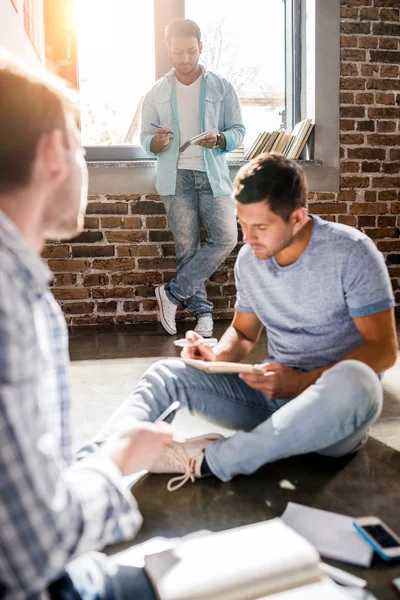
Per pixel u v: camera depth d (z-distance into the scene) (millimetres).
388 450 1678
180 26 3400
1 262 596
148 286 3973
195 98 3566
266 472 1523
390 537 1121
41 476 587
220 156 3578
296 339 1555
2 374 567
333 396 1288
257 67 4262
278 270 1499
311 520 1218
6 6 2105
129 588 901
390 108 4137
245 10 4195
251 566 919
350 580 1006
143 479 1497
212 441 1485
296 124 4266
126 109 4023
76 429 1896
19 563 576
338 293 1461
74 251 3896
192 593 872
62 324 828
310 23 4082
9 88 659
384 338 1421
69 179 717
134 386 2408
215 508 1335
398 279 4227
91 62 3953
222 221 3574
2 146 653
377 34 4078
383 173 4168
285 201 1345
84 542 640
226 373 1587
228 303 4070
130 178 3893
